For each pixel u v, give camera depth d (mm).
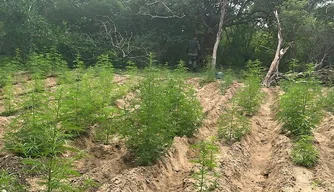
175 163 8406
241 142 10039
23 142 7105
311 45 25234
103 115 9062
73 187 5621
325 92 17188
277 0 27875
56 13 29766
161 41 30469
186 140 9719
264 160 9539
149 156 7559
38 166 5082
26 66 18172
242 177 8125
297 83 11703
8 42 22000
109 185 6250
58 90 7500
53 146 4988
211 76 21078
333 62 25562
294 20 24656
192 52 26453
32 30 22312
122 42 28578
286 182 7414
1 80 14461
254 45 33438
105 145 8828
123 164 7719
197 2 29016
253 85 14102
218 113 13594
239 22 30688
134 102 8133
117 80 18547
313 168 8336
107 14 30578
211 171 7441
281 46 25062
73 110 8680
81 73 16344
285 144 9586
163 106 7867
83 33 27812
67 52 26141
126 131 7703
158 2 29547
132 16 31078
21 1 21797
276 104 15500
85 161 7977
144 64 27609
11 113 10617
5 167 6406
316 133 11844
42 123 6449
